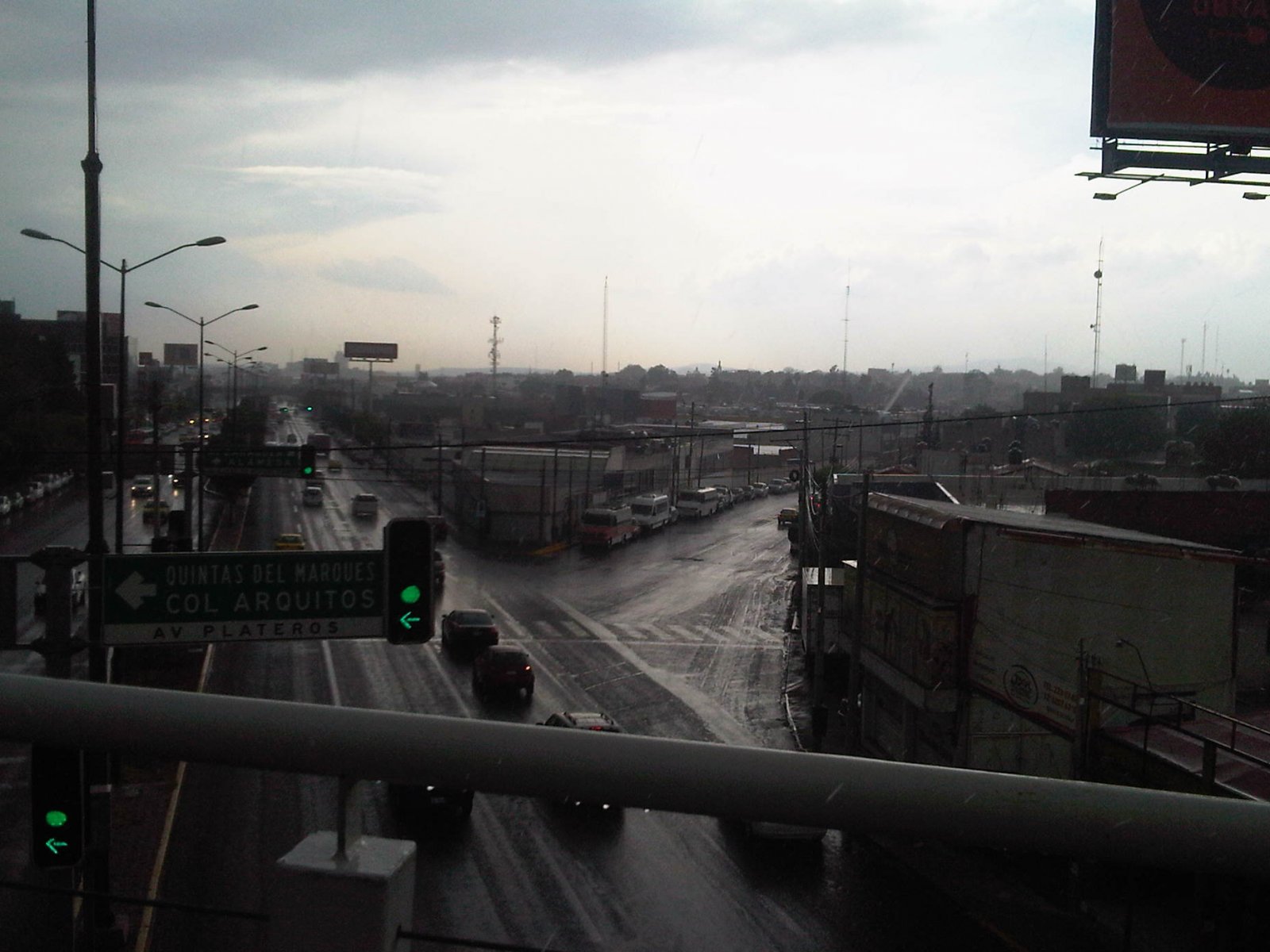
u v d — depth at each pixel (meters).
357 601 9.18
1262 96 17.30
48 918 5.66
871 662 19.67
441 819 13.01
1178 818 2.03
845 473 38.78
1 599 8.88
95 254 13.70
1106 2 17.31
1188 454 54.50
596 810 13.30
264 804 14.45
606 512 48.66
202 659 24.08
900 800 2.04
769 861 11.81
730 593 37.88
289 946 2.23
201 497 34.50
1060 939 9.60
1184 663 15.68
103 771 9.45
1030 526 16.75
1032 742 15.79
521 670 22.78
